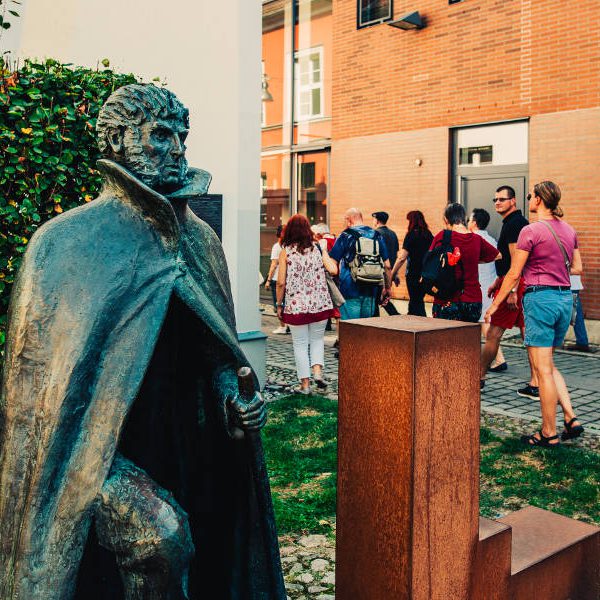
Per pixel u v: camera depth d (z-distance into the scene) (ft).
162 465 6.53
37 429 5.22
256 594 6.52
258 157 20.95
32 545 5.16
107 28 23.35
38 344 5.29
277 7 49.75
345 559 7.09
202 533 6.84
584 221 34.94
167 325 6.22
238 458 6.51
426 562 6.60
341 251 24.41
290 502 13.79
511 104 37.40
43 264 5.41
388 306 29.91
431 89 40.73
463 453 6.79
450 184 40.68
